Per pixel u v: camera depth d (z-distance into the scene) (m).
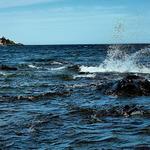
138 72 31.62
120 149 8.75
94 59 54.62
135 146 8.98
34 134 10.20
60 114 12.93
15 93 18.59
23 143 9.34
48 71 33.75
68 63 44.94
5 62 48.28
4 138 9.80
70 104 15.09
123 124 11.30
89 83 23.09
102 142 9.39
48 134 10.20
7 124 11.40
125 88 17.59
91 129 10.72
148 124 11.22
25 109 14.01
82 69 34.75
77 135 10.07
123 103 15.23
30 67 38.94
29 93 18.56
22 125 11.26
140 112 12.86
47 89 20.28
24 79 26.31
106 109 13.44
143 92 17.52
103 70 33.78
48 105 14.94
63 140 9.60
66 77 27.25
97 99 16.52
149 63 40.94
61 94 17.95
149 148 8.81
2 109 13.98
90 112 13.09
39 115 12.73
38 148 8.91
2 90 19.78
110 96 17.36
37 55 74.62
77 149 8.83
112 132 10.34
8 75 29.05
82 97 17.14
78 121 11.79
